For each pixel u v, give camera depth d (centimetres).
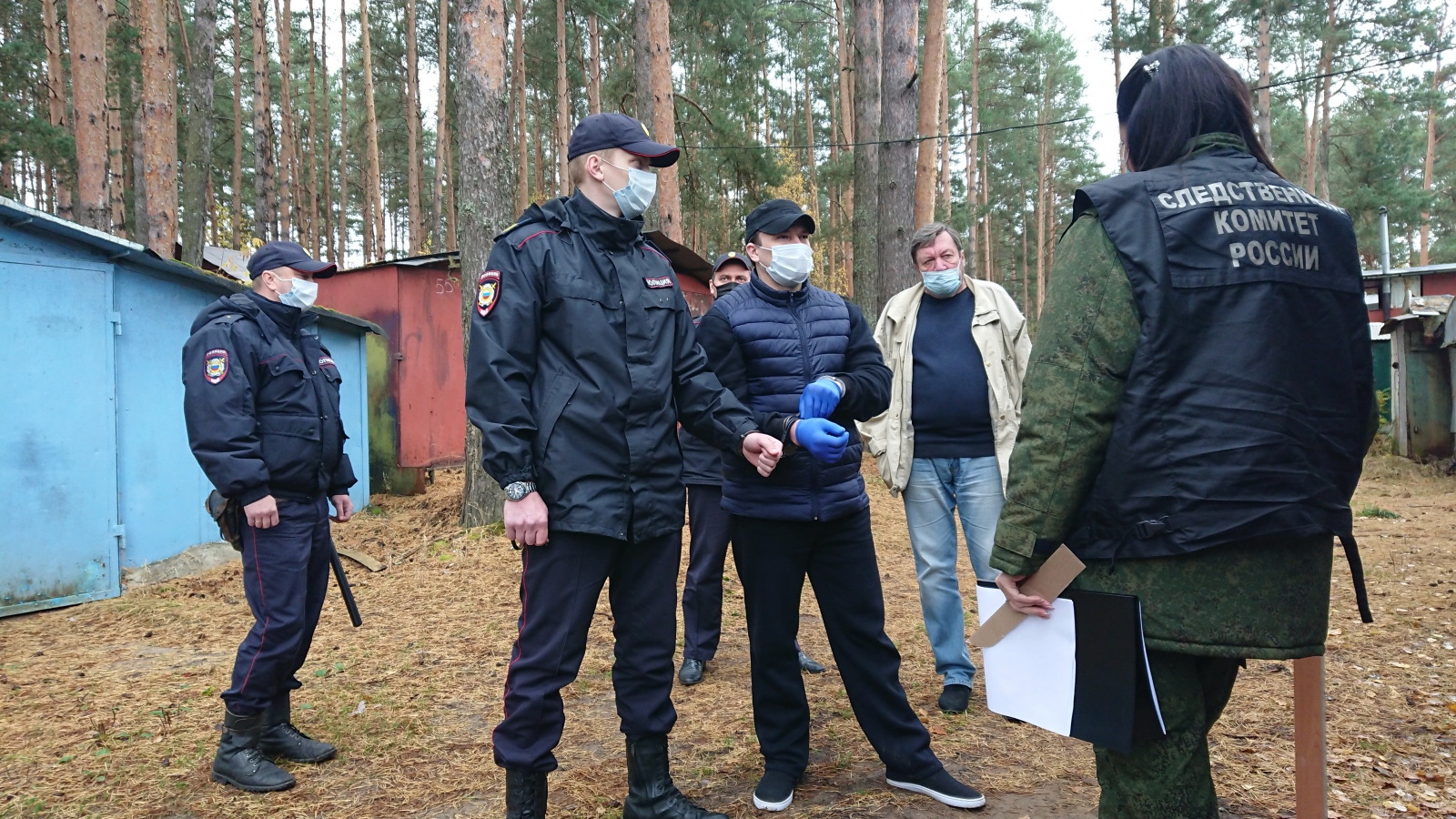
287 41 2289
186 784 290
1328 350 151
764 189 1750
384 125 3306
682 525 245
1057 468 155
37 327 558
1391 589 537
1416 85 2756
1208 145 162
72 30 1109
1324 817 172
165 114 1178
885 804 262
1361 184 2736
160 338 645
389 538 736
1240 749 301
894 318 364
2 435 541
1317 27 2273
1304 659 175
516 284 224
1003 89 3547
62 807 276
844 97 2155
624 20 2097
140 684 400
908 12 1083
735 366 275
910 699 357
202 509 687
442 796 278
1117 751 151
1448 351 1176
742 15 1894
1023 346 347
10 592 541
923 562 350
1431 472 1123
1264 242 148
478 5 689
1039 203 3609
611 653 425
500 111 700
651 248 257
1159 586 149
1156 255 148
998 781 279
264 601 291
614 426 225
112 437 591
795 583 269
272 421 293
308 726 340
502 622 490
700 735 325
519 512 216
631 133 237
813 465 261
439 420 1029
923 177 1224
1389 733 315
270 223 1820
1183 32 1947
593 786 279
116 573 588
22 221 544
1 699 380
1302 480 144
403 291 1016
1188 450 145
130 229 2320
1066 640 160
